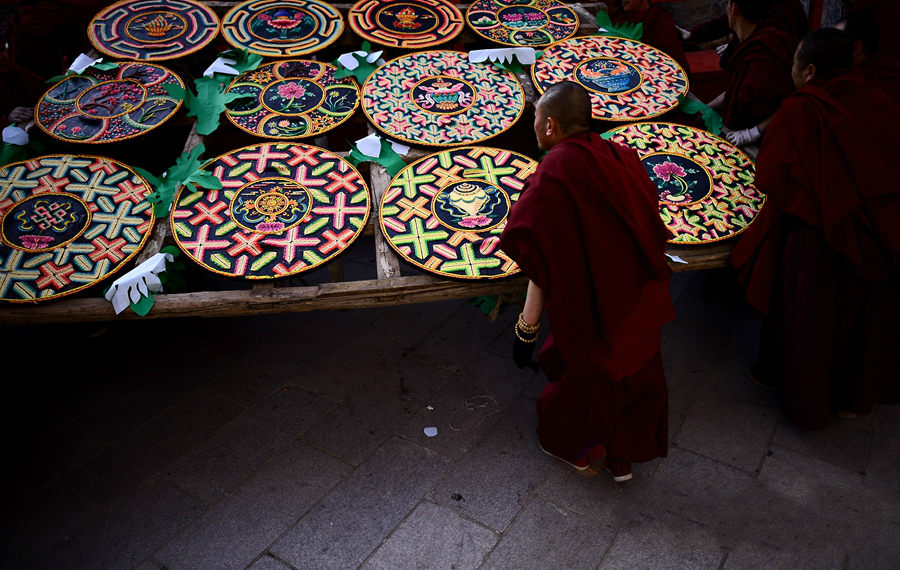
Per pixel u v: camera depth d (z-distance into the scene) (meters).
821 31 2.40
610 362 2.11
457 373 3.05
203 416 2.84
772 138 2.39
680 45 3.97
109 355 3.21
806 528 2.23
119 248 2.46
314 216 2.58
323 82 3.37
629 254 1.96
